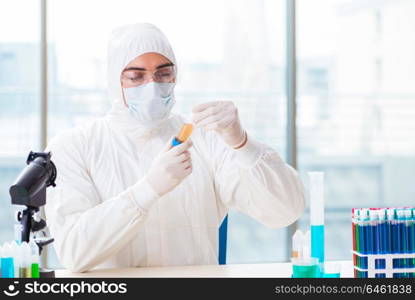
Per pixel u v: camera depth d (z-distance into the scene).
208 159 1.99
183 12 6.03
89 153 1.93
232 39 6.34
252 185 1.86
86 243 1.73
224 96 6.38
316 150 7.62
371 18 7.13
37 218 1.59
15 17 5.67
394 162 7.80
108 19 5.64
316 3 7.08
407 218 1.47
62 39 5.64
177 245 1.91
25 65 6.74
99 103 5.86
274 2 6.33
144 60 1.87
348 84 7.30
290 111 3.86
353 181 7.86
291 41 3.84
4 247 1.49
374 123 7.13
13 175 6.82
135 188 1.74
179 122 2.06
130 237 1.77
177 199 1.92
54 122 5.86
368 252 1.46
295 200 1.89
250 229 7.36
